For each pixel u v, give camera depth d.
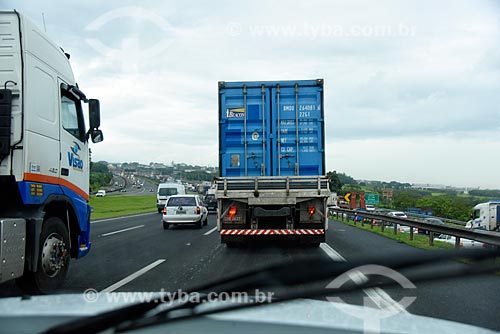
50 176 6.91
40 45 6.93
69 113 7.85
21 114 6.31
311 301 3.09
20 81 6.36
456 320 5.54
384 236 17.28
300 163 12.38
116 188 141.12
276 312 2.75
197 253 12.09
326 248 12.81
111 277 8.45
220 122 12.49
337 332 2.44
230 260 10.74
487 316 5.79
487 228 31.31
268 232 12.22
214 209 41.31
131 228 21.53
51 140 6.99
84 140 8.24
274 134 12.41
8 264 5.75
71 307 2.96
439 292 7.15
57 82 7.36
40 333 2.46
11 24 6.45
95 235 17.73
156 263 10.30
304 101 12.49
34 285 6.50
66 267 7.25
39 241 6.43
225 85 12.55
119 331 2.44
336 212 33.91
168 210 21.17
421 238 16.64
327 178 11.96
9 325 2.60
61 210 7.39
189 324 2.51
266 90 12.54
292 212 12.32
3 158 6.21
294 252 12.05
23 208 6.47
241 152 12.42
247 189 12.00
